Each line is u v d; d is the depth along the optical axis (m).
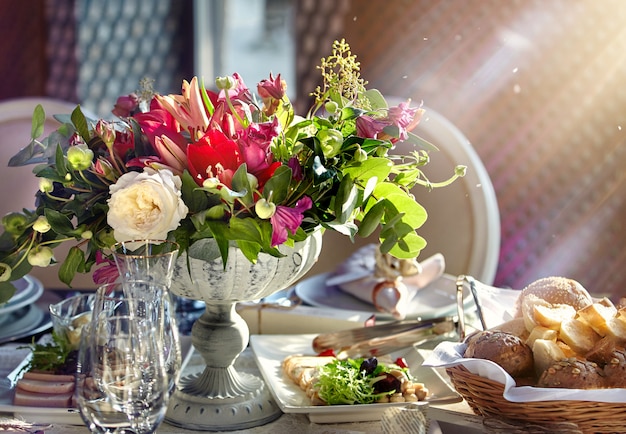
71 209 0.81
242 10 3.45
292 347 1.10
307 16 3.18
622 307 0.90
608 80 3.20
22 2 3.31
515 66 3.19
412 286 1.32
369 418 0.88
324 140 0.79
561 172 3.28
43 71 3.36
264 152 0.77
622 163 3.26
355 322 1.15
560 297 0.93
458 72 3.19
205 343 0.90
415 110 0.89
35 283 1.28
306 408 0.86
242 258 0.82
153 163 0.78
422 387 0.90
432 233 1.64
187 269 0.82
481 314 0.98
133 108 0.99
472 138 3.25
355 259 1.38
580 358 0.83
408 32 3.15
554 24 3.17
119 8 3.37
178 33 3.39
